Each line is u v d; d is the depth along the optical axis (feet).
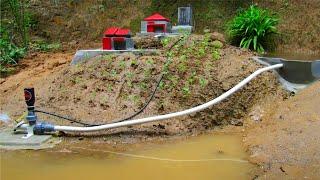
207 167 4.62
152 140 5.49
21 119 6.15
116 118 5.92
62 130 5.63
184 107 6.08
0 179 4.42
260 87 6.39
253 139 5.28
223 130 5.79
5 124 6.12
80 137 5.61
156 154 5.04
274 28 8.54
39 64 8.82
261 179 4.22
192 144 5.32
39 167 4.73
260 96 6.30
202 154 4.99
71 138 5.60
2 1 11.16
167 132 5.65
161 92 6.26
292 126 5.27
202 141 5.42
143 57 6.94
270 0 9.80
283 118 5.60
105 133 5.67
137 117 5.91
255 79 6.46
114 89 6.42
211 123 5.89
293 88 6.55
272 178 4.21
